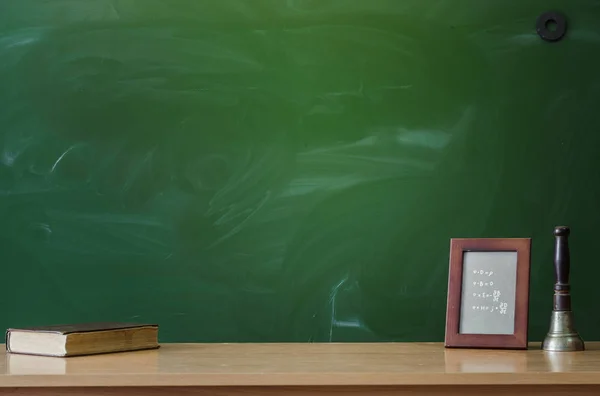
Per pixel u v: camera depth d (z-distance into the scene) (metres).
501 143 2.07
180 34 2.07
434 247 2.05
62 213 2.04
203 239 2.04
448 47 2.08
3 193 2.04
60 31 2.06
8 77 2.05
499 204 2.06
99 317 2.02
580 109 2.08
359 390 1.45
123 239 2.04
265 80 2.07
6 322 2.02
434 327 2.04
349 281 2.04
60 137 2.05
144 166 2.05
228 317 2.04
